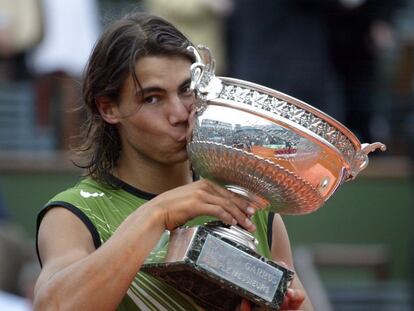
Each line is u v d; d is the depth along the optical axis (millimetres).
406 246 23578
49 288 8375
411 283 22172
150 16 9125
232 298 8891
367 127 23781
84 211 9078
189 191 8586
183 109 8914
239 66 22047
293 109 8516
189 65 8969
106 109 9234
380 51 23734
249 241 8664
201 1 22250
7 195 22625
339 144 8617
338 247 23453
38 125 23500
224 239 8477
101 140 9398
